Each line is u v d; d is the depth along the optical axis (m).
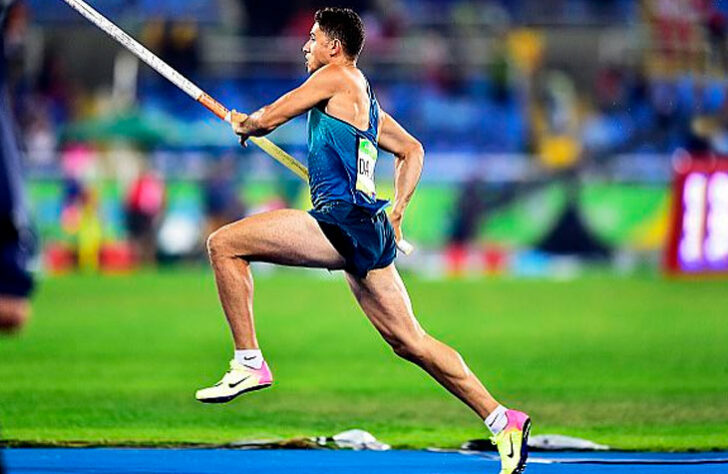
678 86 79.44
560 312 53.31
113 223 70.94
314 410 31.28
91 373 37.22
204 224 71.12
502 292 61.09
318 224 21.20
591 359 40.72
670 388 35.22
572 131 80.19
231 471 23.00
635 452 25.30
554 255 71.12
